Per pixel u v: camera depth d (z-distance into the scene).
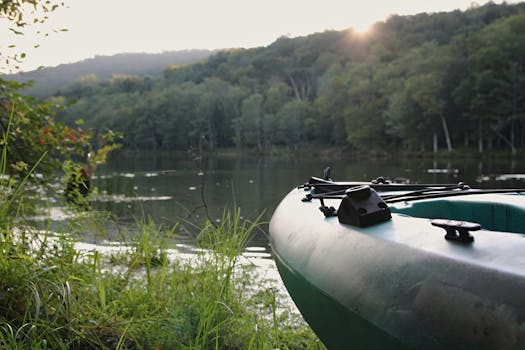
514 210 1.83
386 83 73.12
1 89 3.31
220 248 3.27
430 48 73.75
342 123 77.31
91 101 139.75
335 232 1.62
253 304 2.95
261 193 15.31
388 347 1.17
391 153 62.44
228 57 168.12
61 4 3.33
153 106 105.50
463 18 118.19
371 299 1.25
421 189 2.29
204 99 100.75
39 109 3.52
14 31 3.25
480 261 1.03
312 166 37.38
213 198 13.57
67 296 1.97
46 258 2.35
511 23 57.25
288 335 2.54
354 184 2.54
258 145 89.88
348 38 140.00
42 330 1.98
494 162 39.09
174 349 2.16
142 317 2.35
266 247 5.86
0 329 1.89
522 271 0.93
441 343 1.01
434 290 1.07
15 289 2.02
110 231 6.48
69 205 3.50
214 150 93.19
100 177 23.83
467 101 51.59
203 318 2.16
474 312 0.96
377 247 1.34
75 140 3.66
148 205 11.62
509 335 0.88
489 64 49.94
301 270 1.69
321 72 125.50
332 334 1.51
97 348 2.06
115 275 3.31
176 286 2.83
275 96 99.38
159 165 40.16
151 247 3.83
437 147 58.62
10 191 2.45
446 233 1.20
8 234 2.18
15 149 3.31
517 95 48.81
